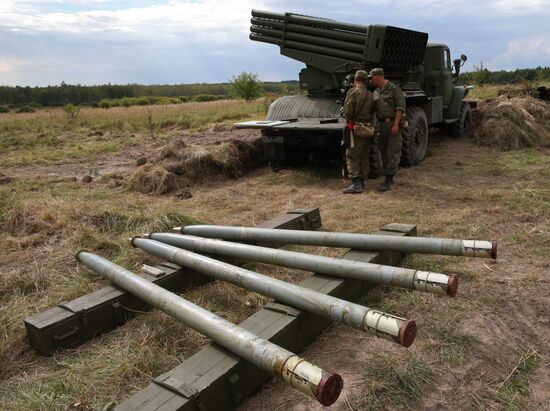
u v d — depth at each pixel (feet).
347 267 9.61
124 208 17.61
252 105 74.49
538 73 69.36
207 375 6.87
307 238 11.82
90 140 44.68
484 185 20.20
